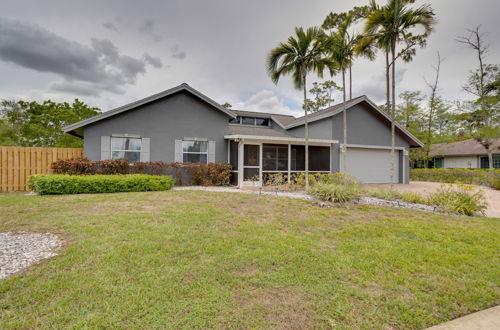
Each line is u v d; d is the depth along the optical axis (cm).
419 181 1931
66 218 489
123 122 1065
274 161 1406
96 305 225
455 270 326
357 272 308
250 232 441
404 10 924
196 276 282
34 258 316
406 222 547
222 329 201
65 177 764
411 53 1146
